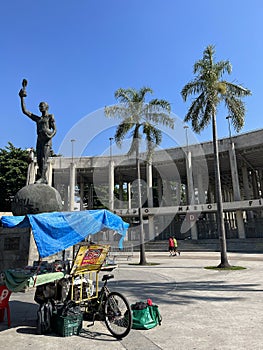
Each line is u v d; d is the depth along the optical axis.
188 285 7.96
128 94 12.91
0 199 29.00
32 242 7.99
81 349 3.42
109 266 4.83
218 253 21.80
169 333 3.96
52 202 9.51
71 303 4.17
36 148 11.01
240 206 26.52
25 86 11.11
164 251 25.94
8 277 4.27
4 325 4.45
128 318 3.87
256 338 3.71
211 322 4.47
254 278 9.05
